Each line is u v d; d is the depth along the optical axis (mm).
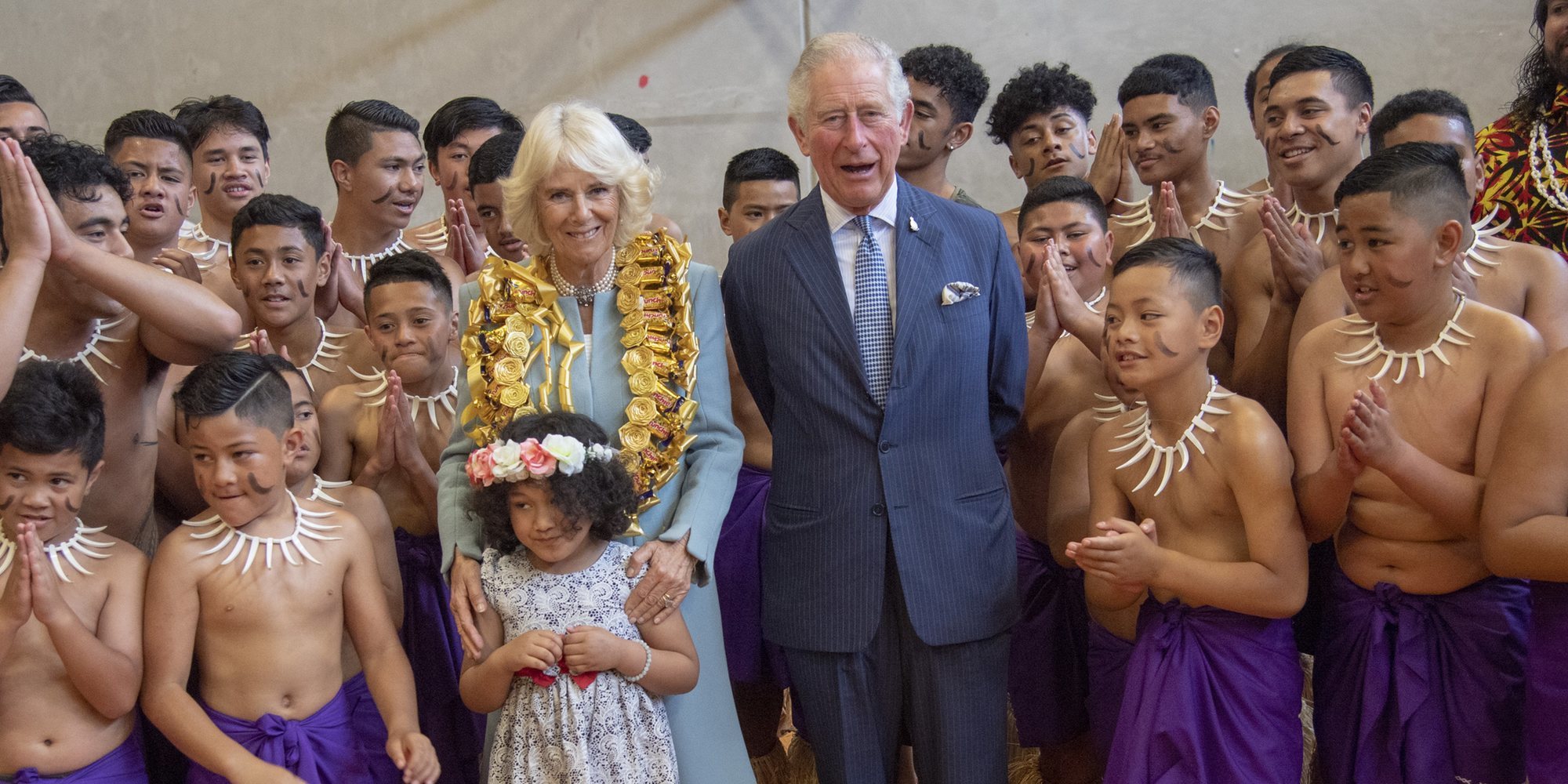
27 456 2545
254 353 3080
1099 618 3180
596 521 2586
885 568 2908
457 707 3371
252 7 7582
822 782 3031
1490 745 2658
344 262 4160
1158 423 2818
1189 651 2736
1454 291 2736
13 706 2576
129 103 7766
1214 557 2742
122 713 2650
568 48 7281
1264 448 2670
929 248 2900
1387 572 2723
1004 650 2990
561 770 2562
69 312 2879
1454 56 6105
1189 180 4066
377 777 2934
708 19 7098
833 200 2926
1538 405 2471
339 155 4242
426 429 3416
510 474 2504
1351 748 2799
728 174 4547
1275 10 6297
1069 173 4520
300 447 2957
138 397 2998
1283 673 2742
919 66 4379
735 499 3828
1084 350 3604
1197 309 2729
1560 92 3775
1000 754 2982
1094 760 3586
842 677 2924
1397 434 2621
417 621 3326
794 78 2898
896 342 2830
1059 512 3293
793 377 2922
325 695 2766
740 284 3027
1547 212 3744
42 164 2832
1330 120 3547
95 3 7742
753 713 3852
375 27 7465
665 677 2629
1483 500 2551
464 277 4215
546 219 2676
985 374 2961
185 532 2742
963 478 2918
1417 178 2590
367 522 3061
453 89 7434
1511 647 2666
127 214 2984
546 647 2523
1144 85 4023
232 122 4465
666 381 2758
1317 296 3109
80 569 2658
